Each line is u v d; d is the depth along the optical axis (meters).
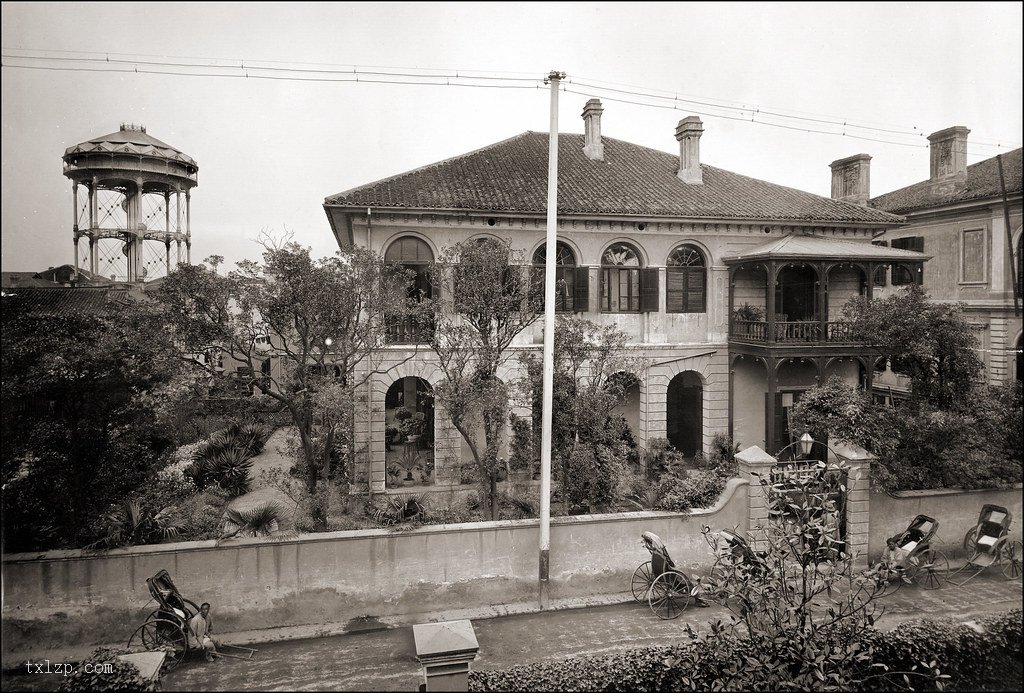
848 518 12.71
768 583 7.78
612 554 12.02
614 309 20.78
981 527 13.10
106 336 11.39
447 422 18.25
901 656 8.81
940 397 14.41
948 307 15.02
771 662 7.42
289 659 9.62
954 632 9.40
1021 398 14.42
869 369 19.67
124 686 8.12
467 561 11.38
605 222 20.16
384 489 17.66
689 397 22.30
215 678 9.06
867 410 14.66
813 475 10.25
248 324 12.67
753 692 7.34
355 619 10.87
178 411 13.11
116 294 18.44
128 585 10.18
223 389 13.12
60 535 10.81
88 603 10.06
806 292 22.12
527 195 19.47
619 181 21.80
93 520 10.95
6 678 9.02
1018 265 20.23
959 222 22.75
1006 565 12.75
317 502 12.59
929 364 14.80
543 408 11.82
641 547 12.13
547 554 11.45
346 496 15.06
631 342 20.50
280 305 12.58
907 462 14.06
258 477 17.19
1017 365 20.50
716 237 21.39
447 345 14.98
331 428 13.04
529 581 11.65
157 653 8.91
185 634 9.59
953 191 23.00
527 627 10.67
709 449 20.78
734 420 21.70
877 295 22.81
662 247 20.95
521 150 22.98
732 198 22.05
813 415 15.08
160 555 10.29
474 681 8.26
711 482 13.58
